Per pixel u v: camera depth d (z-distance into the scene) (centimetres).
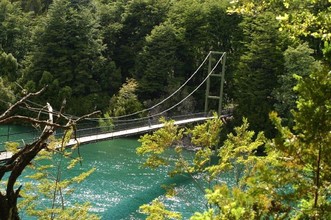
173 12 6200
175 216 1141
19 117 338
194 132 1413
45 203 1978
